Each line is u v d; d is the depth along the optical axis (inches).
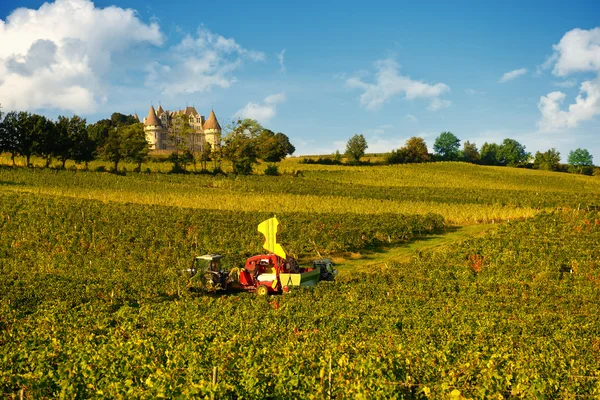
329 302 946.1
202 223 1766.7
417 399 519.8
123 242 1533.0
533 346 717.9
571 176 4749.0
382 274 1261.1
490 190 3331.7
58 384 511.5
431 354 630.5
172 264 1330.0
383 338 733.3
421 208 2292.1
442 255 1454.2
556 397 520.7
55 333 717.9
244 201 2410.2
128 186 2854.3
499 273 1279.5
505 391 528.1
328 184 3472.0
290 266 1087.0
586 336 802.8
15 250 1406.3
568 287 1162.0
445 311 926.4
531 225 1749.5
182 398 449.7
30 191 2407.7
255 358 582.6
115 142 3695.9
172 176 3472.0
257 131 4153.5
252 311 861.8
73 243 1503.4
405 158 5654.5
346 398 478.0
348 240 1612.9
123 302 1004.6
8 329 780.0
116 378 525.0
